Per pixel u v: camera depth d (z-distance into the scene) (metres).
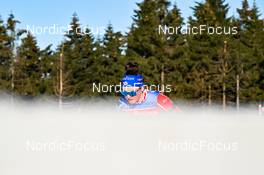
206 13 103.25
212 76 93.44
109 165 8.98
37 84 94.50
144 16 95.94
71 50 96.88
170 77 89.19
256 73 100.19
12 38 94.69
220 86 96.38
